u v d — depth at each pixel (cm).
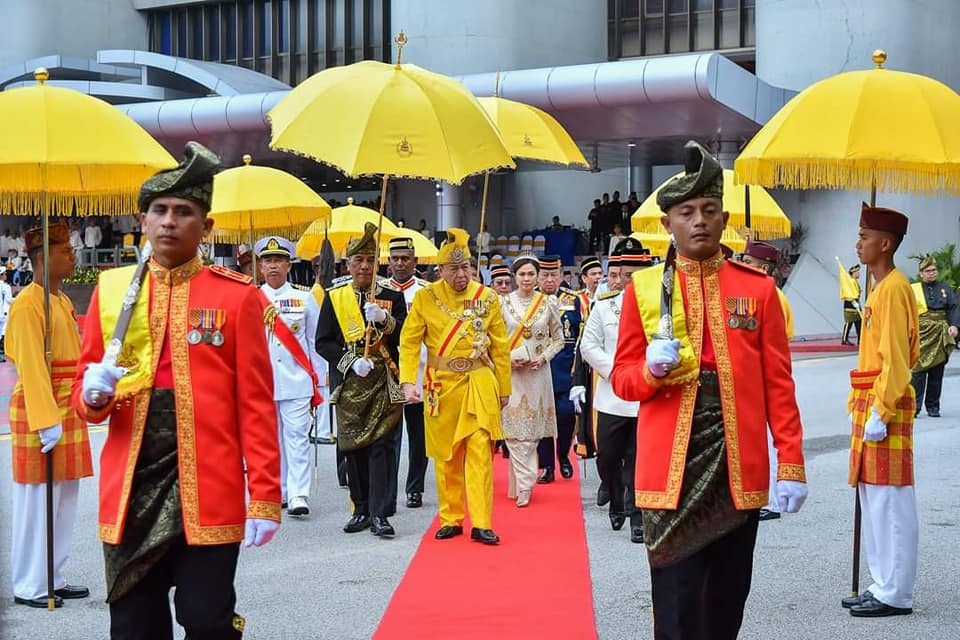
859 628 665
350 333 942
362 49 4650
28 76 4247
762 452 509
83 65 4166
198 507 454
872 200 714
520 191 4394
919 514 974
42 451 708
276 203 1132
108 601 461
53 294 725
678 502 504
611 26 4553
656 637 512
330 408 1447
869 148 677
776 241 3428
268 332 1040
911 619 682
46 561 721
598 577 782
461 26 3853
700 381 511
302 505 1016
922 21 3422
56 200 783
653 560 510
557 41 4084
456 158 817
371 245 952
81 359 478
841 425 1520
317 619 689
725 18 4438
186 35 4984
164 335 465
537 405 1043
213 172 475
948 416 1599
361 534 934
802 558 834
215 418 461
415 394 909
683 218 515
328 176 4206
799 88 3438
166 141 3625
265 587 764
